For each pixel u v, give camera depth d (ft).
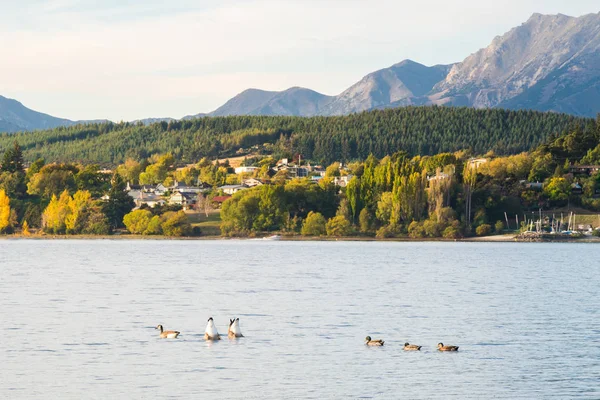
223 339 333.83
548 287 557.74
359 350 312.91
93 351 308.60
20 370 278.46
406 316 401.08
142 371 278.46
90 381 264.93
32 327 359.66
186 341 329.11
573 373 278.87
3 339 330.34
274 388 258.57
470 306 443.32
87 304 442.09
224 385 261.65
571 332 356.38
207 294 494.18
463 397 250.57
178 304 443.32
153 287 537.65
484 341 333.62
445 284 574.56
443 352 310.65
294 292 509.35
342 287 542.98
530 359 299.58
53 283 565.12
